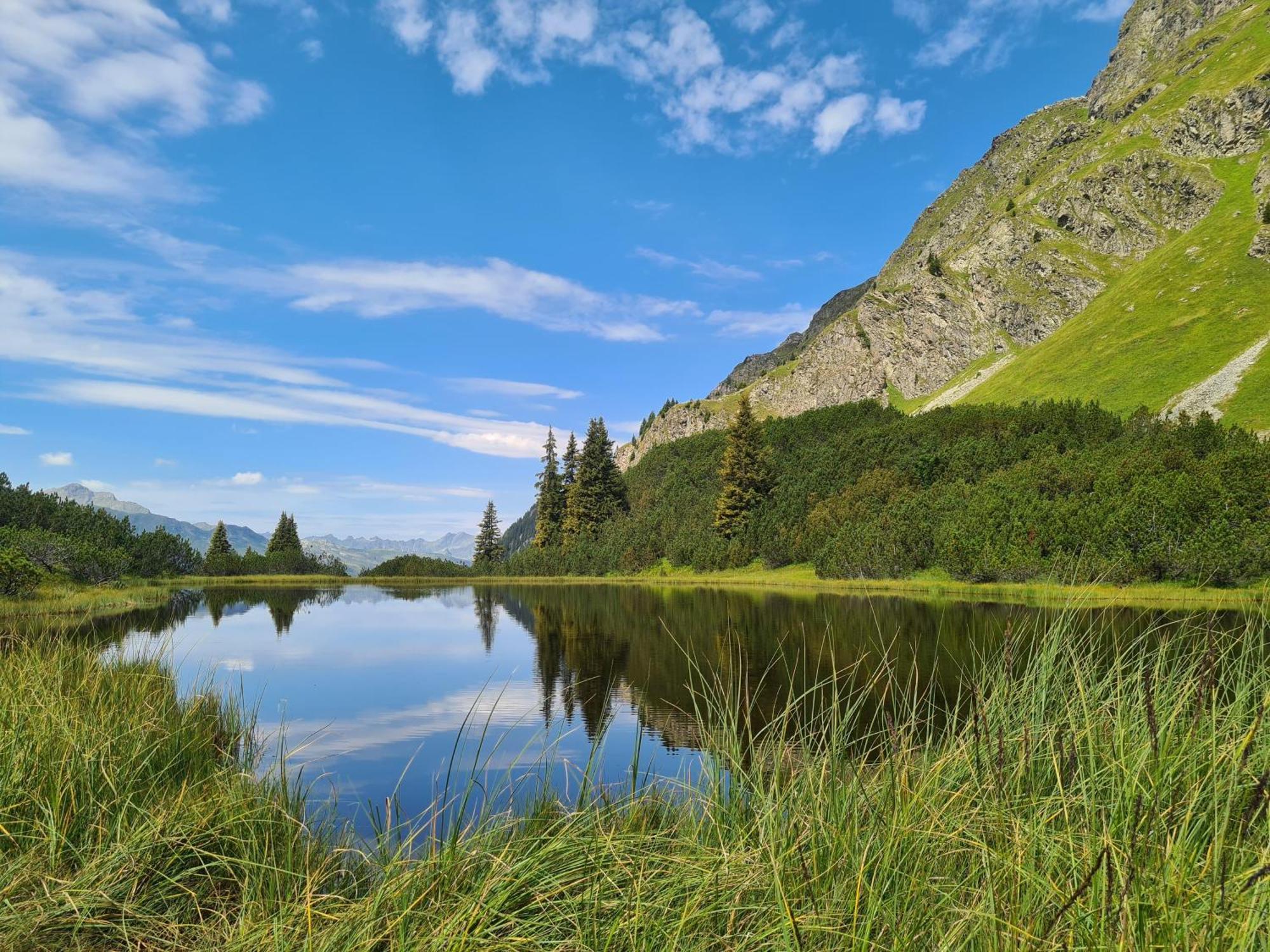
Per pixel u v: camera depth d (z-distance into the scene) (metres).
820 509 58.69
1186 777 3.47
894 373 164.50
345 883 5.22
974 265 164.88
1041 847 3.37
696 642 21.44
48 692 7.19
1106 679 4.52
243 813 5.35
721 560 64.56
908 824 3.77
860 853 3.68
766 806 4.23
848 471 65.44
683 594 44.81
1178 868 2.85
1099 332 102.19
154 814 5.29
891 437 69.00
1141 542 30.36
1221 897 2.59
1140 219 142.12
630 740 10.81
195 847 5.04
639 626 27.11
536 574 83.94
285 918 3.87
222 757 8.53
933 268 169.88
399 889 3.94
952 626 21.25
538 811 5.67
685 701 13.57
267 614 35.72
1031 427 64.62
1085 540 33.06
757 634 22.50
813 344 190.62
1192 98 146.38
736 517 68.38
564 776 8.67
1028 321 145.50
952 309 160.75
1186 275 99.50
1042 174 198.00
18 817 5.05
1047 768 4.19
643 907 3.58
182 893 4.66
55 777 5.52
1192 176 136.25
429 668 18.69
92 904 4.08
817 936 3.18
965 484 47.78
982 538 39.16
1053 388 94.62
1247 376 68.25
